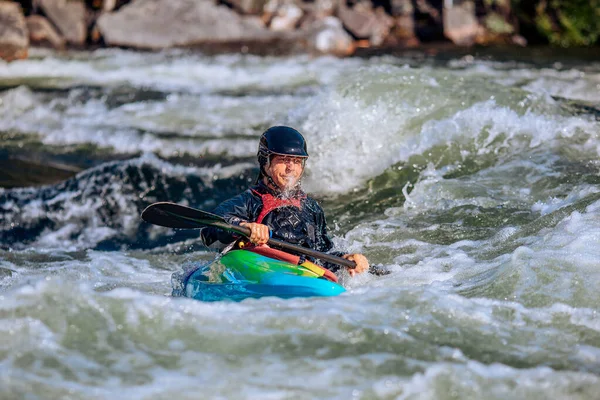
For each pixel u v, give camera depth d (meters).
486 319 14.88
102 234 25.69
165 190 28.94
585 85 42.72
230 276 17.20
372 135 29.39
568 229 19.73
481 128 28.81
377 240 22.44
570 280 16.66
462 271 18.97
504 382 12.45
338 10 68.81
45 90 46.91
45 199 27.95
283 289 16.39
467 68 53.72
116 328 13.57
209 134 36.66
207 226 17.80
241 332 13.77
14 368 12.14
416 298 15.43
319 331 13.92
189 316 14.12
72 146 35.66
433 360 13.17
